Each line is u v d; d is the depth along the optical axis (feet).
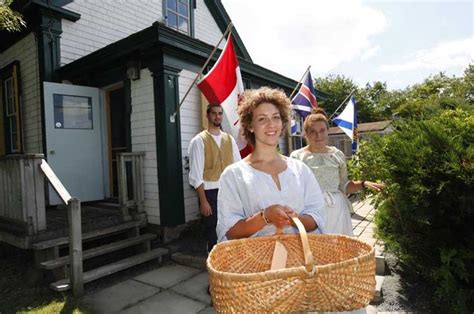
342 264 3.28
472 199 8.25
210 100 13.80
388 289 10.08
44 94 16.58
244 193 4.74
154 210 15.94
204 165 11.19
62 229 12.47
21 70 21.15
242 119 5.16
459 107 11.41
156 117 15.71
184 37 15.19
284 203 4.74
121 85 18.20
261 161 4.99
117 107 18.98
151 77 16.02
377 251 12.06
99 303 10.18
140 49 15.35
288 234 4.58
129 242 13.61
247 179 4.74
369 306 9.30
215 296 3.29
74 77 19.38
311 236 4.66
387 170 9.84
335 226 8.12
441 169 8.57
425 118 11.41
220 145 11.57
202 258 13.21
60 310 9.67
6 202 13.02
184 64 16.55
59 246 12.89
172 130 15.74
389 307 9.22
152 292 10.94
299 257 4.51
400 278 10.66
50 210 16.93
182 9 26.45
